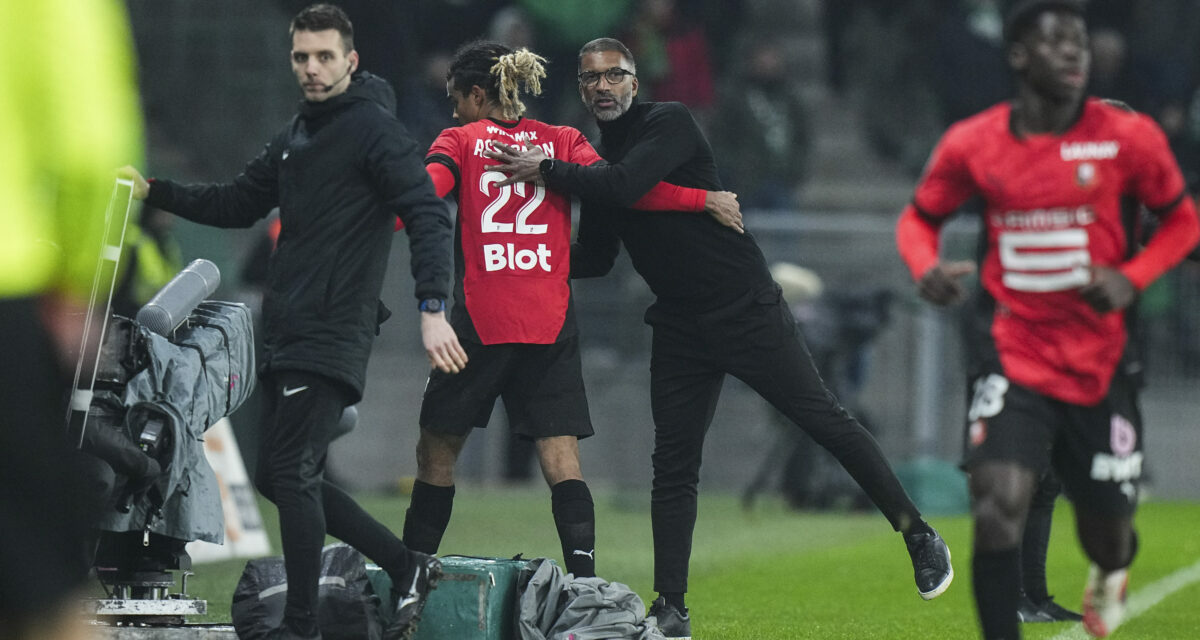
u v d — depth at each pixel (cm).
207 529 1794
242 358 1930
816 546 3594
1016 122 1548
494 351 1897
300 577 1562
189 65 5659
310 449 1574
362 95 1612
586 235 2053
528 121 1984
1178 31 6850
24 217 846
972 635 2158
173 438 1712
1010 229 1548
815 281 4809
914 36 6856
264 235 4344
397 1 5384
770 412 4678
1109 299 1480
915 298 5125
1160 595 2723
